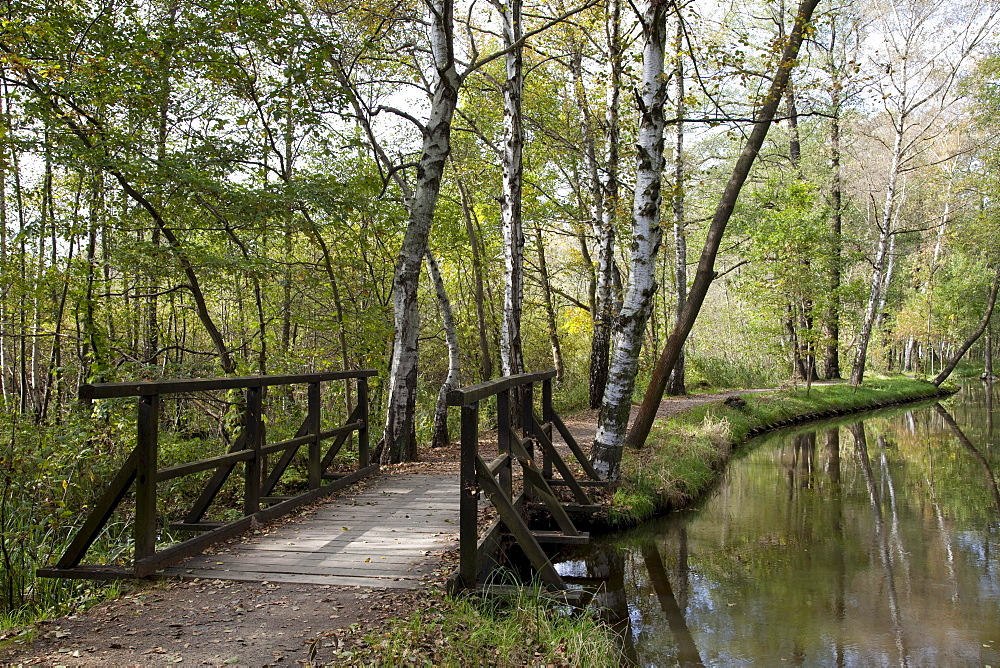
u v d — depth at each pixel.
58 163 7.98
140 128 9.10
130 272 9.23
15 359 12.20
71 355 12.18
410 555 5.17
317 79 8.73
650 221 8.48
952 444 15.56
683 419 14.64
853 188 25.02
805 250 18.62
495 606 4.64
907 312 36.81
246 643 3.64
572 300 19.02
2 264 8.68
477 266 16.70
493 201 17.34
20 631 3.83
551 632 4.33
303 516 6.37
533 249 21.34
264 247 10.15
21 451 6.59
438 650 3.67
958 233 28.89
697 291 10.30
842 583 6.75
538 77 14.88
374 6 9.72
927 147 23.81
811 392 22.16
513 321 11.78
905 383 27.67
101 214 8.84
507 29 11.36
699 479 10.36
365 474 8.25
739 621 5.81
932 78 22.23
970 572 7.07
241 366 9.24
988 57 21.41
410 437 9.62
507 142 11.58
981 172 25.28
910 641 5.40
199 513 6.04
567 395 18.55
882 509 9.70
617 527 8.12
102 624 3.91
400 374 9.40
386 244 13.66
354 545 5.43
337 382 12.48
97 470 7.39
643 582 6.77
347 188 9.20
